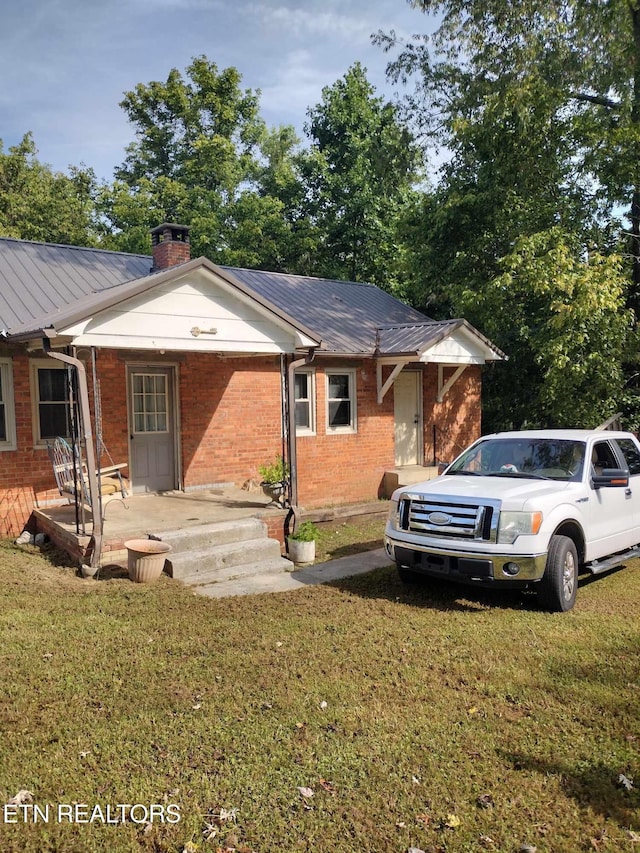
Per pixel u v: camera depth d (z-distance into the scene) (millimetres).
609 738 4090
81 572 7953
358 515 12508
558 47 14820
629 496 8031
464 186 16812
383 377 13977
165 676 4965
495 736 4109
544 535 6453
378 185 25234
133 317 8172
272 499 10625
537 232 14719
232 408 12148
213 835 3172
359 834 3188
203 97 29531
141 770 3699
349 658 5340
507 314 15906
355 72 26859
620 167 14344
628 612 6660
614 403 14852
